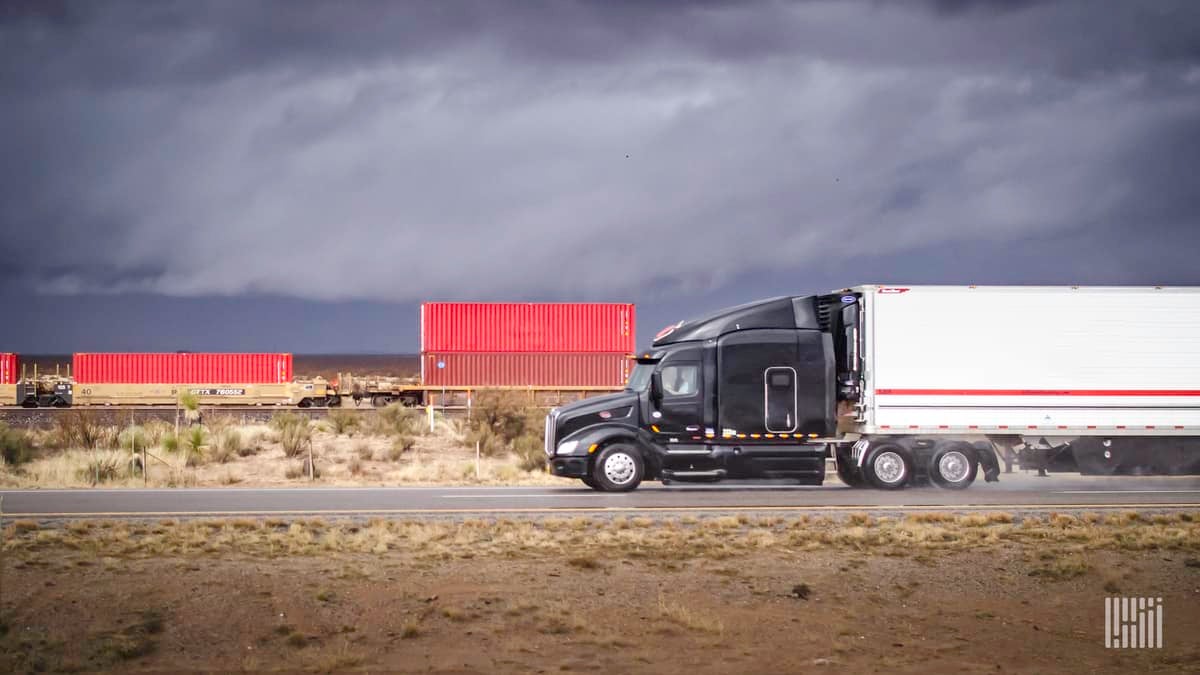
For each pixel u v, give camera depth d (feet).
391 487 74.38
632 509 59.31
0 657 29.40
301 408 176.86
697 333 73.00
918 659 30.96
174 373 186.50
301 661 29.89
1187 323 73.31
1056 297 72.90
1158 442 73.87
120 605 34.96
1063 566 41.68
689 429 71.77
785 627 34.06
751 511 58.80
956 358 72.28
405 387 177.99
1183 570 42.34
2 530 48.47
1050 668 30.37
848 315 74.38
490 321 180.14
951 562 43.37
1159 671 30.32
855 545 46.70
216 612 34.45
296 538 46.26
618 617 34.71
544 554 44.14
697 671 29.43
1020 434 72.74
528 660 30.17
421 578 39.24
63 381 196.75
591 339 181.57
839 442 73.82
